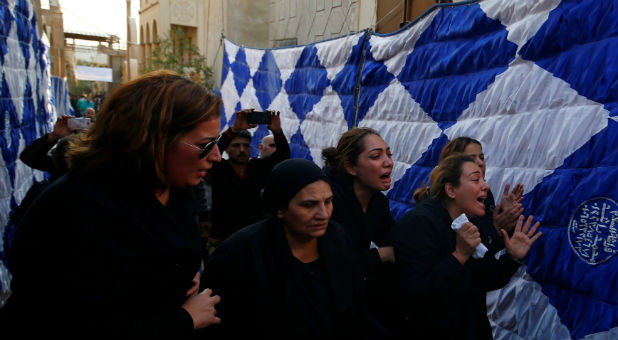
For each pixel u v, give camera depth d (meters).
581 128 2.08
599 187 1.97
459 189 1.89
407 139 3.37
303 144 5.01
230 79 7.39
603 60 2.01
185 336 1.15
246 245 1.48
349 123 4.14
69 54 26.09
